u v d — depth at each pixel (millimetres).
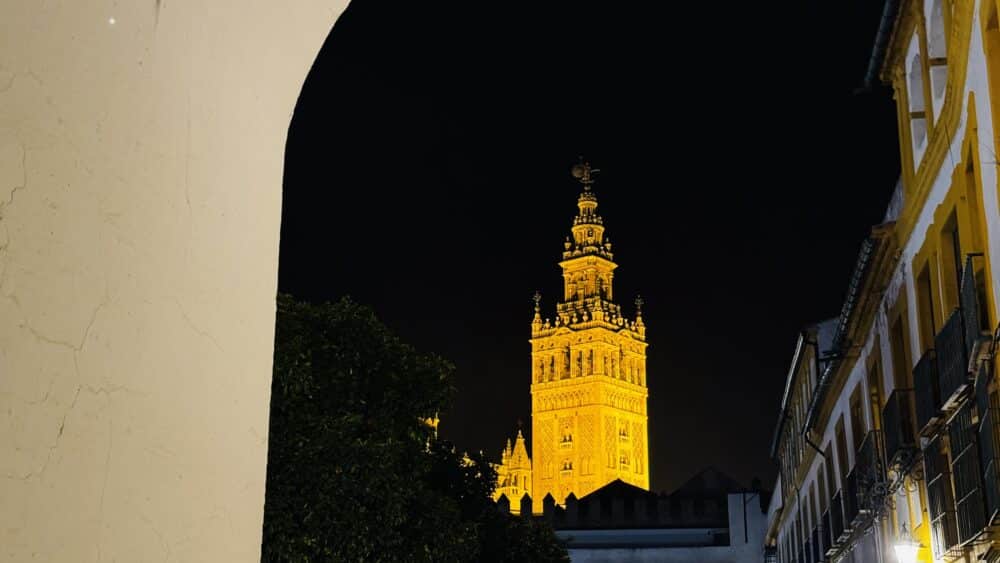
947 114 12141
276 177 3842
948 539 13047
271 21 3594
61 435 2451
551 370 157375
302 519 14391
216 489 3238
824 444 26031
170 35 2973
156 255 2893
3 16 2293
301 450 14547
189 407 3062
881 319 17656
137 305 2787
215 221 3275
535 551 22562
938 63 13125
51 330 2428
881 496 17656
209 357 3215
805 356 29984
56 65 2469
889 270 16500
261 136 3686
